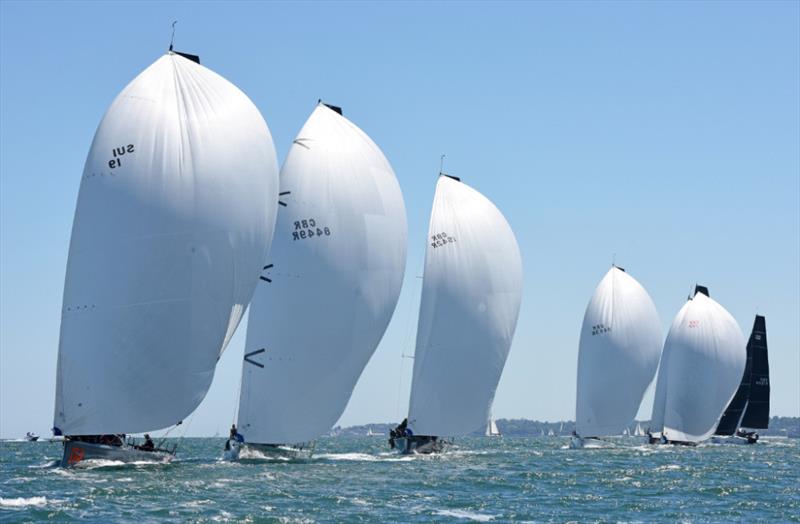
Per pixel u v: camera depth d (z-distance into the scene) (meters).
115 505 62.25
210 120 77.81
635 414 142.62
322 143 91.81
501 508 66.75
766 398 188.25
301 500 67.38
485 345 108.00
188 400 78.19
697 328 152.75
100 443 81.19
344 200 91.31
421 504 67.50
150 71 77.31
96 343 75.00
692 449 156.38
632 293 142.25
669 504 71.31
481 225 108.56
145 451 84.12
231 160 78.31
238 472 83.50
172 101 77.00
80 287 75.25
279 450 95.06
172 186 76.00
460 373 107.44
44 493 67.06
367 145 93.62
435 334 107.56
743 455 139.75
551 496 75.00
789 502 73.62
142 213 75.31
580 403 145.25
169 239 75.94
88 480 74.50
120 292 75.00
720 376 152.25
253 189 79.56
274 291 90.50
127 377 75.69
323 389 91.19
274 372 90.31
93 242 75.12
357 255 91.44
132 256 75.06
